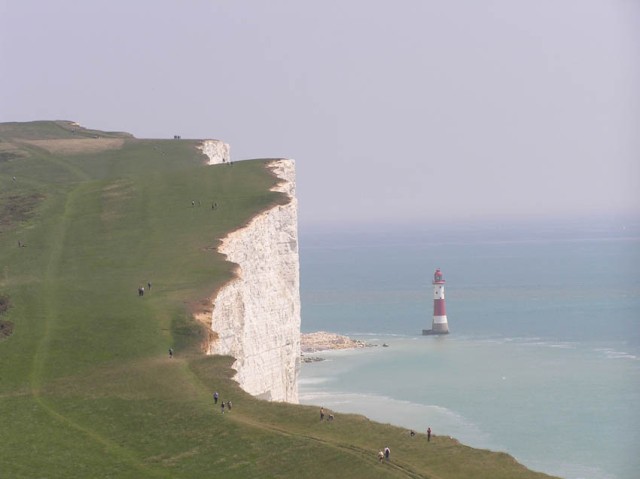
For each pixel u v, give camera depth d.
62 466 110.12
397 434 112.50
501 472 101.31
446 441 110.50
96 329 148.38
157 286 166.00
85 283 170.00
